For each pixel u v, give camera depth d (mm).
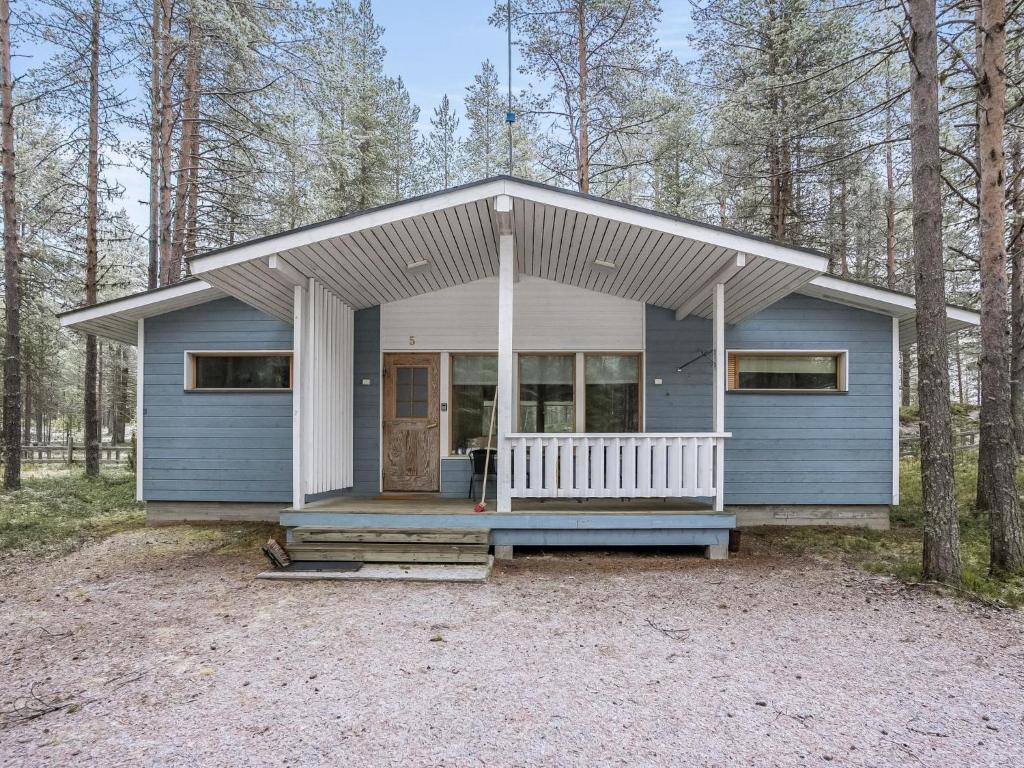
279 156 10859
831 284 7156
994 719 2820
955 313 6672
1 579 5348
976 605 4566
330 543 5820
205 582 5227
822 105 11859
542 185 5422
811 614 4371
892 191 15992
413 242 6227
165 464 7984
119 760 2469
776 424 7785
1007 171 9438
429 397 8109
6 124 10203
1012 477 5340
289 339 7980
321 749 2545
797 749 2547
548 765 2424
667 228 5402
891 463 7715
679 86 14031
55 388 22516
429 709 2904
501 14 13977
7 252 10312
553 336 8070
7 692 3117
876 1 6996
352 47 17375
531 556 6152
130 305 7449
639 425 8039
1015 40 7086
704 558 6086
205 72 10797
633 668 3406
